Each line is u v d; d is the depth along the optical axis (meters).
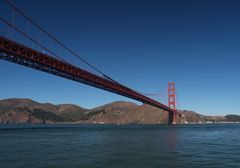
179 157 26.16
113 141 45.22
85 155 27.53
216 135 63.41
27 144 40.00
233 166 21.56
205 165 22.00
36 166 21.48
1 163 22.86
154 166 21.58
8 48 64.44
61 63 81.50
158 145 38.03
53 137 56.50
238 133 72.62
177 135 62.97
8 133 74.94
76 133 74.31
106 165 21.91
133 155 27.52
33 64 73.81
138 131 86.50
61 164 22.31
